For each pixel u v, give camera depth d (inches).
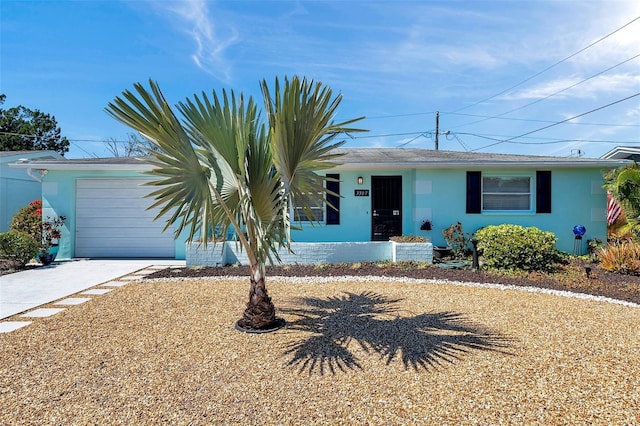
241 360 135.3
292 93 131.6
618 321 180.2
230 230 361.1
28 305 213.8
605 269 313.0
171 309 203.0
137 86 123.6
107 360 135.3
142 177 400.5
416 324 175.3
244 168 155.4
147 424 96.0
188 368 128.7
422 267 323.0
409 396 109.5
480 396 109.4
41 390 113.3
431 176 405.7
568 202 402.9
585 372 125.0
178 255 395.2
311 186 177.6
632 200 341.1
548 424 96.0
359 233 419.2
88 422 96.8
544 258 310.7
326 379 120.4
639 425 95.3
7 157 530.3
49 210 394.0
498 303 214.2
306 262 345.1
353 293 240.8
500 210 408.2
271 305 170.4
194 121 144.0
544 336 159.3
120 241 402.6
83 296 235.8
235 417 99.2
